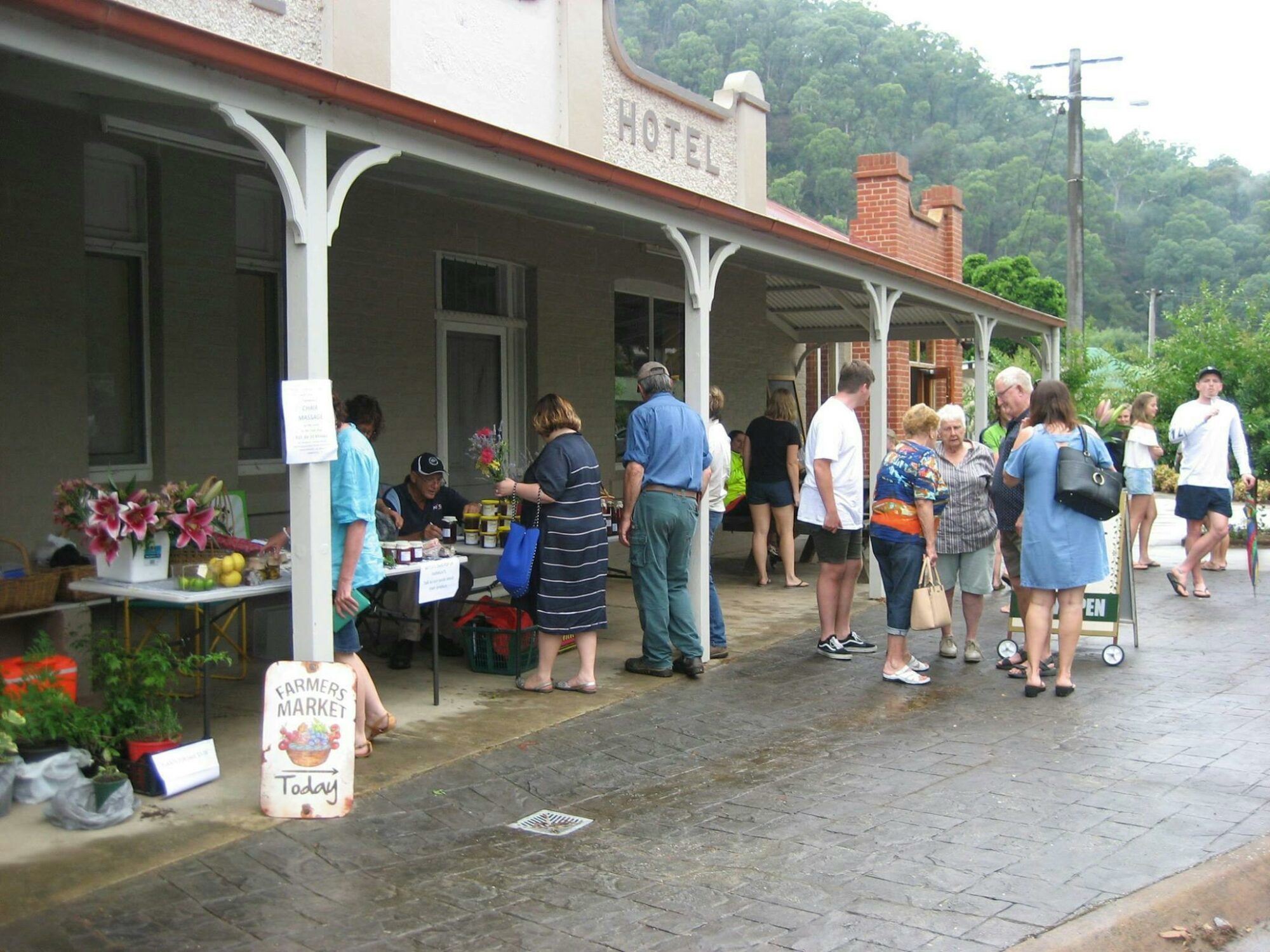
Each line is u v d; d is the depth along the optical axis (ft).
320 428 16.46
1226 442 32.78
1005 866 14.10
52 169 21.63
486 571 29.81
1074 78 81.41
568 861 14.47
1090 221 215.51
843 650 25.54
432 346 31.48
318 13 23.61
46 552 20.35
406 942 12.23
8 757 15.46
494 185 21.79
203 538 17.71
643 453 23.17
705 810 16.26
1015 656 24.26
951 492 24.48
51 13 12.99
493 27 28.19
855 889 13.53
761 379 48.34
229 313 25.43
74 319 22.08
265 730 15.62
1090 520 21.71
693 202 23.94
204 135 20.85
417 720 20.15
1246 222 221.25
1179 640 27.25
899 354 62.59
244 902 13.10
